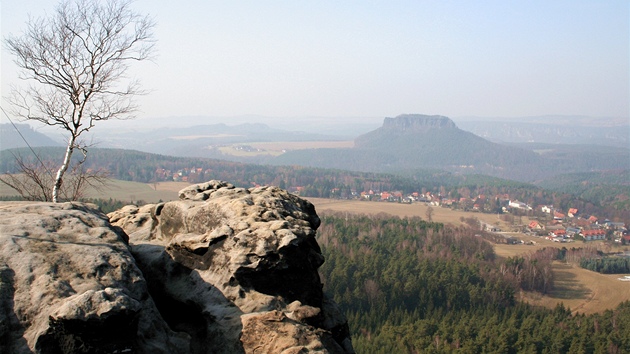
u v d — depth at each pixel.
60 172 23.67
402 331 68.62
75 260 13.27
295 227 16.38
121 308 11.40
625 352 61.34
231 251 15.69
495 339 63.66
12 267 12.58
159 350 12.92
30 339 11.30
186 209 18.39
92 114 24.86
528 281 100.69
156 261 16.80
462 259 105.00
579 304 95.06
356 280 83.50
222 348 13.65
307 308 14.70
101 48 24.95
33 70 24.08
